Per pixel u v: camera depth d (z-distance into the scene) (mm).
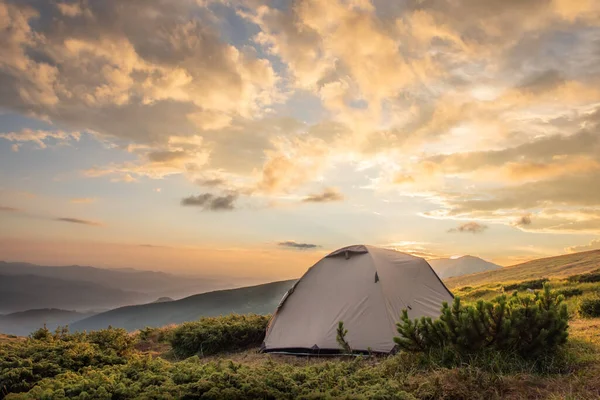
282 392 6398
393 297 11656
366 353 10773
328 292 12258
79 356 9883
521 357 7375
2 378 7945
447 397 6238
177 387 6387
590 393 5785
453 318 7754
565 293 20891
